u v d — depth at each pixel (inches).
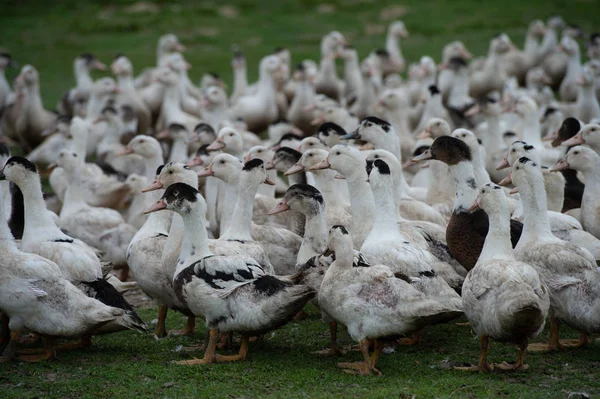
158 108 1114.1
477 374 425.7
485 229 512.4
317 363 448.1
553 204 592.7
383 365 443.2
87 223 634.2
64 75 1405.0
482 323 413.7
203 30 1692.9
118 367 439.5
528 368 431.8
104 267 503.2
